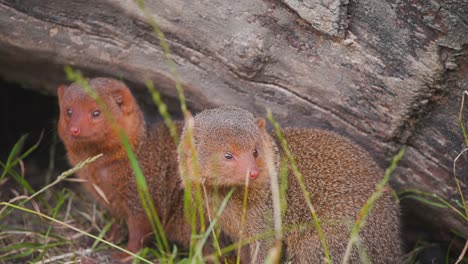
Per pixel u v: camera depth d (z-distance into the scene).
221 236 9.75
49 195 11.54
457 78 8.23
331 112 9.44
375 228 8.52
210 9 8.84
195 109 10.44
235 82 9.52
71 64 10.19
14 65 10.68
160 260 9.09
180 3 8.91
